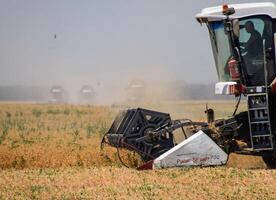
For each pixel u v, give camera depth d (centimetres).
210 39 5050
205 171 4388
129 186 3875
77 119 10681
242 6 4781
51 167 4922
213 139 4778
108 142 4966
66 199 3538
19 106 15125
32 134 7406
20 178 4231
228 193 3656
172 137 4794
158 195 3612
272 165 4875
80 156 5156
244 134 4838
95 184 3975
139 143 4741
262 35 4772
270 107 4769
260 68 4762
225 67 4956
